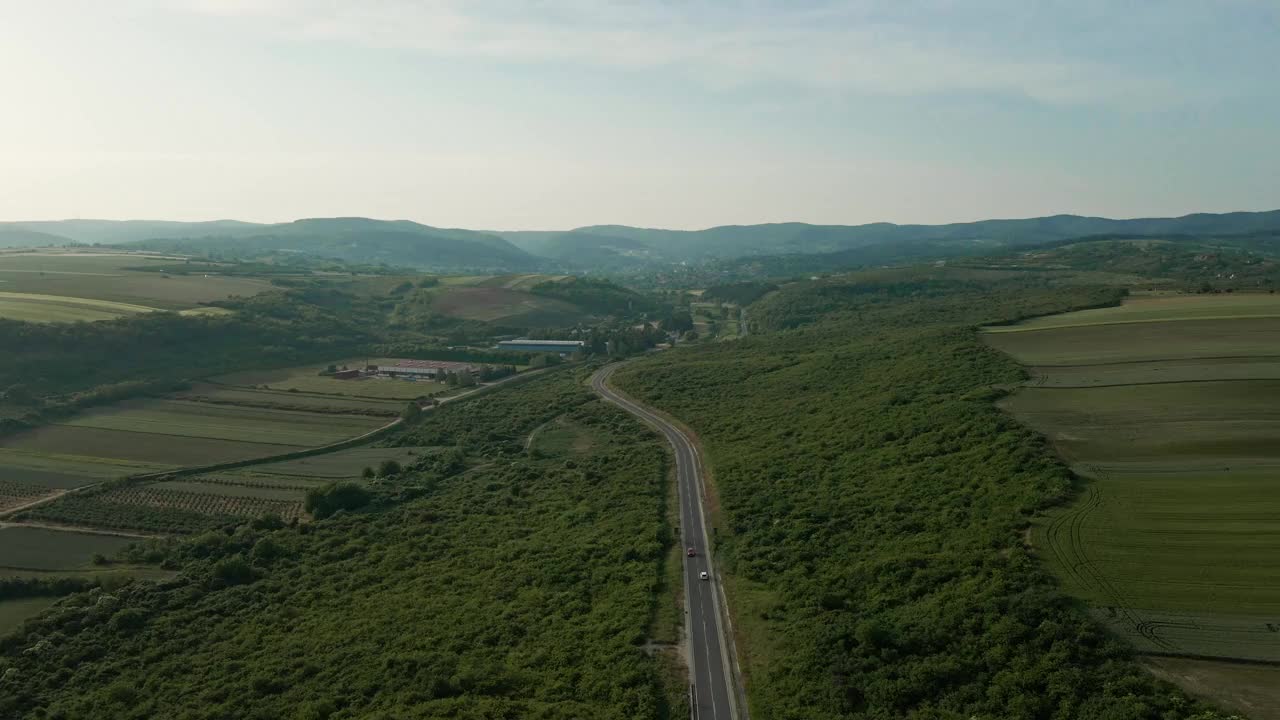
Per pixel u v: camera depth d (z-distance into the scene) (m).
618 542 98.12
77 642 85.69
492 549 102.88
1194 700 49.31
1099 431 93.00
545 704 64.31
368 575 98.62
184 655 82.38
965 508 81.88
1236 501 72.44
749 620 75.38
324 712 67.06
